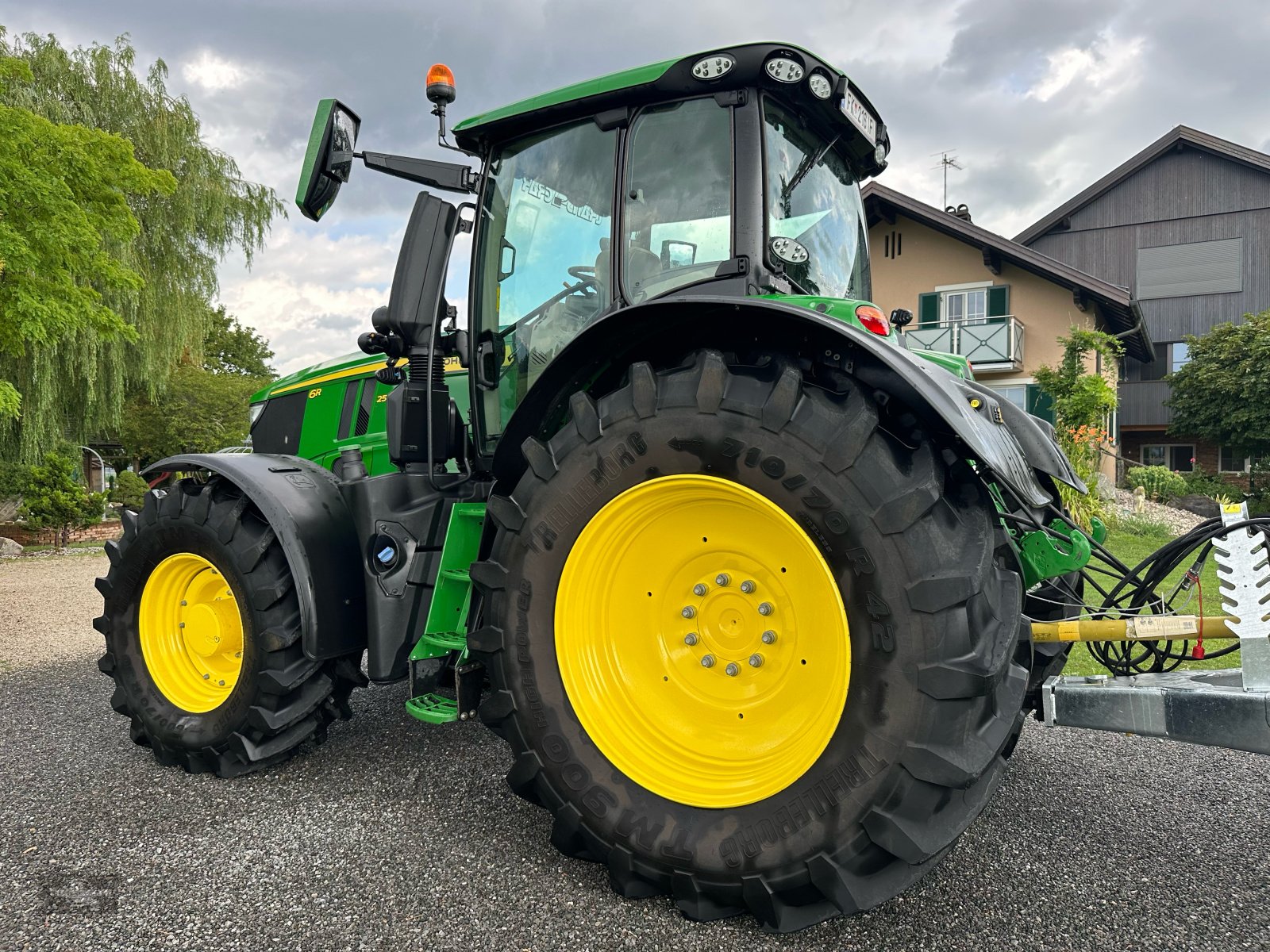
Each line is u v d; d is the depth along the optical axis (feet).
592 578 7.21
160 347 53.11
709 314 6.89
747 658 6.98
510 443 7.84
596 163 8.84
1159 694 6.44
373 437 13.01
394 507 9.17
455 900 6.66
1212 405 76.79
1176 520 48.29
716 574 7.13
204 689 10.08
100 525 53.72
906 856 5.64
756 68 7.86
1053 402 62.54
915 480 5.91
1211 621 6.43
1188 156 82.43
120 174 27.71
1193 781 9.41
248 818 8.32
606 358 7.49
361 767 9.81
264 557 9.32
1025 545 7.97
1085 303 62.08
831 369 6.59
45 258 25.62
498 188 9.61
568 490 7.09
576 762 6.93
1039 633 7.03
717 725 6.98
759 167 7.97
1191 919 6.34
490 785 9.23
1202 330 82.79
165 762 9.91
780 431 6.23
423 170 9.62
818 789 5.97
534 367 9.35
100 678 15.03
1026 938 6.08
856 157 9.81
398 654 8.94
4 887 6.91
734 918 6.45
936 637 5.70
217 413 85.66
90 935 6.17
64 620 22.22
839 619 6.06
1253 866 7.26
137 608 10.35
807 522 6.14
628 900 6.69
